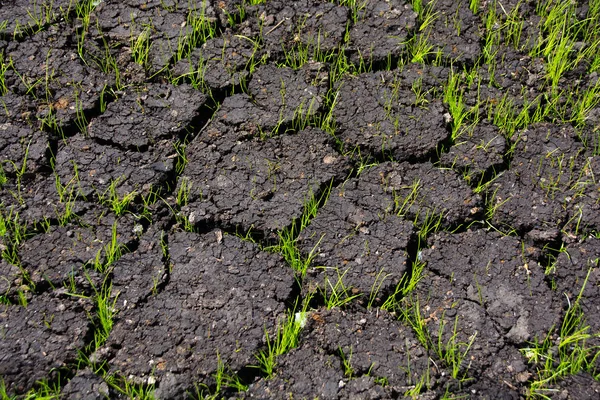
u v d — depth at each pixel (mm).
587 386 1427
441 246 1497
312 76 1596
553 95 1583
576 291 1472
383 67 1615
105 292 1467
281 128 1566
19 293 1462
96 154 1545
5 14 1632
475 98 1583
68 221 1508
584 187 1524
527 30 1632
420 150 1549
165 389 1423
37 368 1426
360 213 1513
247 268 1482
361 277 1477
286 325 1449
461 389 1426
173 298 1466
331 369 1434
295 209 1514
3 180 1526
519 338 1447
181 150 1554
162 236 1499
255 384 1430
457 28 1632
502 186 1530
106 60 1604
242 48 1617
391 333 1450
